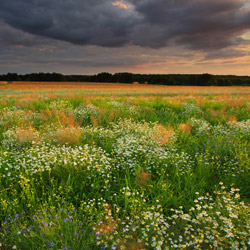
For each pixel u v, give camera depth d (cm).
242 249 239
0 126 793
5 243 264
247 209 307
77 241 254
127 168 457
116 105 1244
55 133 664
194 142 644
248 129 712
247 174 427
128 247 250
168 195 372
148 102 1470
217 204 338
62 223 278
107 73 11700
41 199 352
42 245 246
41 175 416
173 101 1516
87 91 3612
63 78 12144
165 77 10862
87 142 616
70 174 411
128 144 555
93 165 443
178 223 307
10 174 404
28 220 312
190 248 264
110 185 407
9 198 353
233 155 526
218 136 678
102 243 254
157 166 470
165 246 258
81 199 366
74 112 1030
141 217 304
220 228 272
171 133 689
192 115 1083
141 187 377
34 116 944
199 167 465
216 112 1084
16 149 556
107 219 296
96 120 877
